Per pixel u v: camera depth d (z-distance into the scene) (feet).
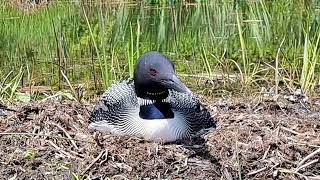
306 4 13.92
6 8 16.11
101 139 8.80
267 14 13.97
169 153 8.63
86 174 8.45
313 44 11.80
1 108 9.64
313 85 10.91
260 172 8.52
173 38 13.50
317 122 9.40
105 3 15.28
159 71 8.46
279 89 10.97
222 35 13.42
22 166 8.59
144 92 8.68
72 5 15.70
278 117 9.54
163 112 8.71
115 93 9.07
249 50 12.65
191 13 14.83
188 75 11.69
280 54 12.27
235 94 11.02
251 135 8.98
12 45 13.34
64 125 9.18
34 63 12.34
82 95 10.83
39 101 10.00
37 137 8.96
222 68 11.79
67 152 8.73
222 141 8.87
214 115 9.54
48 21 14.55
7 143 8.91
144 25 14.21
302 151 8.75
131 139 8.76
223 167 8.55
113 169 8.50
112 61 11.54
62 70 11.67
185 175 8.46
